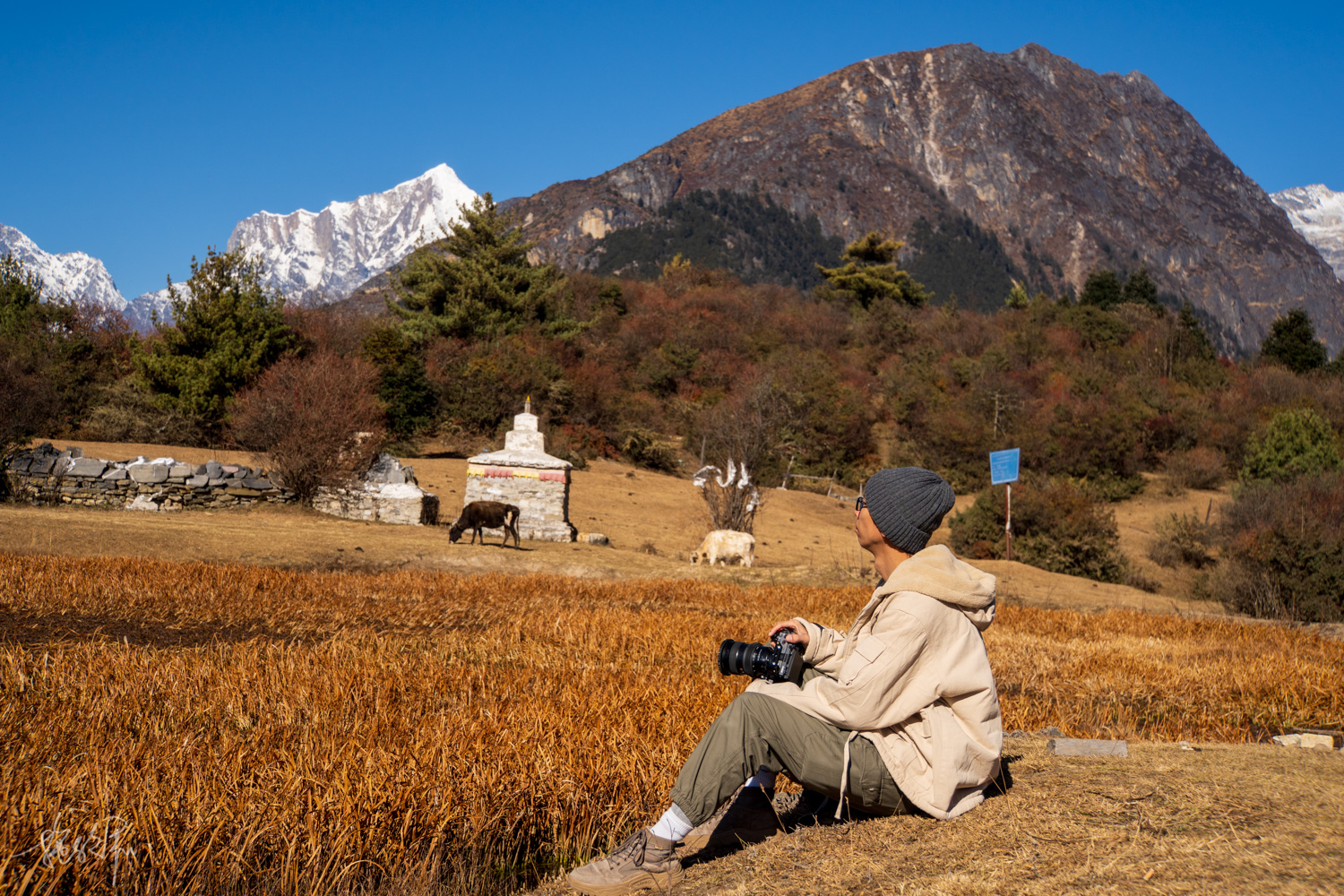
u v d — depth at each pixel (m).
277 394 22.83
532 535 22.84
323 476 22.36
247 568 13.55
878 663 2.70
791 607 13.73
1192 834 2.54
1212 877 2.21
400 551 18.05
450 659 7.56
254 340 33.41
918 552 2.91
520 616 11.02
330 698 5.45
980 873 2.41
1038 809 2.85
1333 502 27.27
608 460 42.19
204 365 31.48
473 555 18.41
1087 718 6.51
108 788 3.29
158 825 3.03
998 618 13.88
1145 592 26.45
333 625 9.59
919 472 2.88
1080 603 20.58
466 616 11.02
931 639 2.75
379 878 3.23
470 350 44.16
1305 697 7.72
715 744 2.80
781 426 44.38
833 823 3.03
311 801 3.36
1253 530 26.45
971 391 54.19
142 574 11.75
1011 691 7.96
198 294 32.94
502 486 22.92
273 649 7.33
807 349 64.88
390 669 6.64
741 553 21.55
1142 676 8.78
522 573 17.75
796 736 2.80
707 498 23.83
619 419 45.31
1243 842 2.43
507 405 41.00
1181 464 47.47
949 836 2.69
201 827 3.11
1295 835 2.46
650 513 31.19
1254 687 8.06
